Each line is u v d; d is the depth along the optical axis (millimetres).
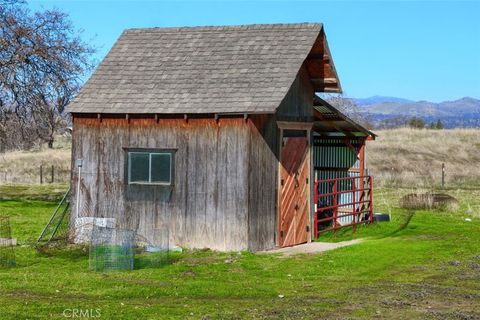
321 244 21938
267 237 20750
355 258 18844
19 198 35781
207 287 14898
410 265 18031
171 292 14344
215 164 20344
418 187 42531
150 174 21047
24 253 19484
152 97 21188
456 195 37438
